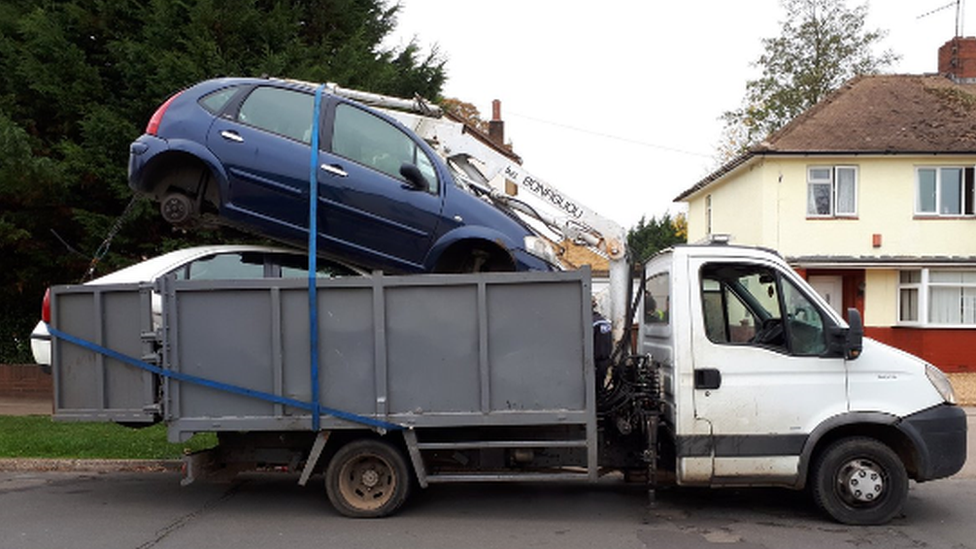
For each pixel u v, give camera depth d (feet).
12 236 35.06
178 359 19.38
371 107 23.98
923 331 62.75
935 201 63.77
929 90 71.05
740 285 20.26
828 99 71.10
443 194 22.47
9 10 38.63
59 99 35.83
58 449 28.07
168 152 21.20
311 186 20.72
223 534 19.08
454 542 18.43
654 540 18.61
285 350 19.34
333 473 20.18
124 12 37.55
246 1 36.94
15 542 18.42
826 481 19.61
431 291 19.11
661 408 20.27
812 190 64.49
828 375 19.44
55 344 20.20
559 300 18.92
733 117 110.73
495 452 20.08
